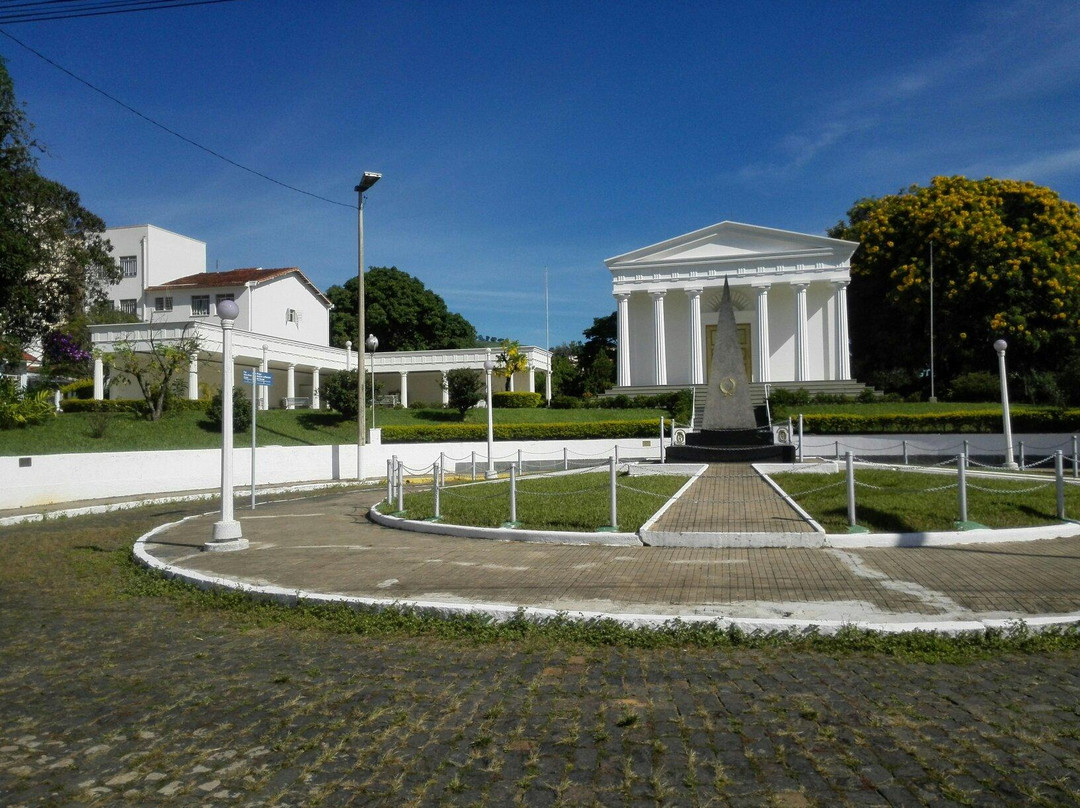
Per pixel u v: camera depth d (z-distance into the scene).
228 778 4.15
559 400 40.91
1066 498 13.23
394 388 52.34
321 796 3.91
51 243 35.03
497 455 32.09
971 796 3.72
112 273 41.03
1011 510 12.20
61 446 24.14
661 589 8.18
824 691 5.23
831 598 7.61
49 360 37.84
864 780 3.92
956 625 6.39
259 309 46.62
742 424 24.00
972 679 5.41
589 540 11.27
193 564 10.63
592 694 5.29
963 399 39.53
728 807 3.69
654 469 20.77
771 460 22.50
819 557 9.77
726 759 4.20
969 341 43.19
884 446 30.62
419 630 7.04
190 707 5.25
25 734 4.83
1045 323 40.78
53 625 7.66
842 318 42.91
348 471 28.72
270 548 11.94
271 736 4.71
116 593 9.09
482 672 5.87
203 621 7.73
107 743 4.66
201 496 22.39
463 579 8.96
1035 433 28.86
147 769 4.29
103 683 5.80
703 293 47.25
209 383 39.47
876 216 45.81
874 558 9.62
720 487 16.91
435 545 11.65
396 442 32.88
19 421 24.48
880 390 46.12
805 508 13.06
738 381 24.17
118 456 22.56
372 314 61.56
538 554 10.54
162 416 28.94
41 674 6.06
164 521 16.77
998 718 4.67
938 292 42.00
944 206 41.59
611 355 66.50
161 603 8.59
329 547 11.84
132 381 36.62
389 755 4.38
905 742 4.35
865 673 5.61
